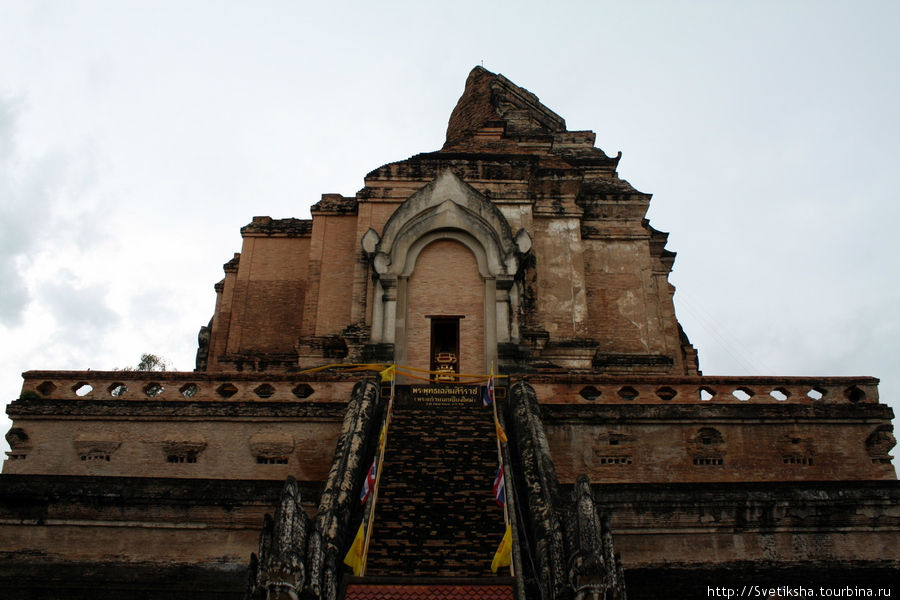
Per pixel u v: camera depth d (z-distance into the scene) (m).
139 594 16.38
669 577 16.58
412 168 27.64
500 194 27.19
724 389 20.06
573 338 25.95
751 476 18.91
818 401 19.81
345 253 28.50
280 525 12.21
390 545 14.14
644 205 29.62
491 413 19.39
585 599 11.92
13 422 19.28
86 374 20.00
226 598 16.28
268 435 19.09
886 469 18.98
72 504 17.20
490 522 14.80
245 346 28.94
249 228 30.89
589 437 19.28
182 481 17.31
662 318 30.56
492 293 24.31
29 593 16.45
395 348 23.58
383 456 16.78
